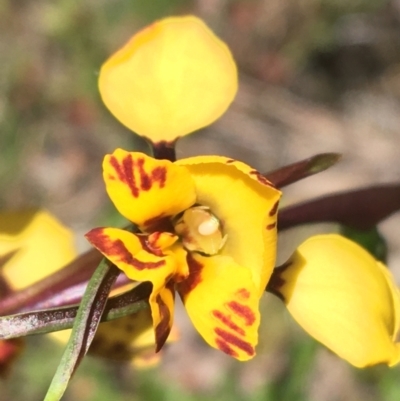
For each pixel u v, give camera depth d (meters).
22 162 0.23
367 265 0.10
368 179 0.23
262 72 0.24
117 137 0.23
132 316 0.11
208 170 0.10
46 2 0.23
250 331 0.10
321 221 0.11
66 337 0.11
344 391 0.20
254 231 0.10
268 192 0.10
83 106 0.23
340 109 0.24
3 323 0.09
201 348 0.21
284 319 0.19
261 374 0.19
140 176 0.10
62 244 0.11
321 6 0.24
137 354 0.11
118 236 0.10
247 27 0.24
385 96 0.24
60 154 0.24
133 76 0.11
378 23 0.24
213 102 0.11
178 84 0.11
